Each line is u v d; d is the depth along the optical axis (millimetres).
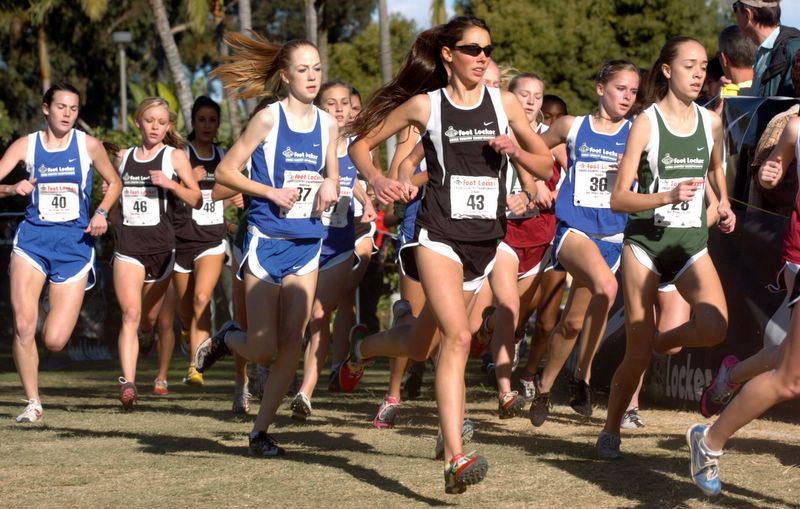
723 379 8883
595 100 63188
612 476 8281
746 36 13016
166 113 13875
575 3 64375
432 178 7984
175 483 8117
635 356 8961
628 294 9062
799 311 6793
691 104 9000
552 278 12719
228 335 10820
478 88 8039
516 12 63938
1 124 69438
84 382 17891
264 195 8977
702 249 9016
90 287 12133
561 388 14805
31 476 8422
